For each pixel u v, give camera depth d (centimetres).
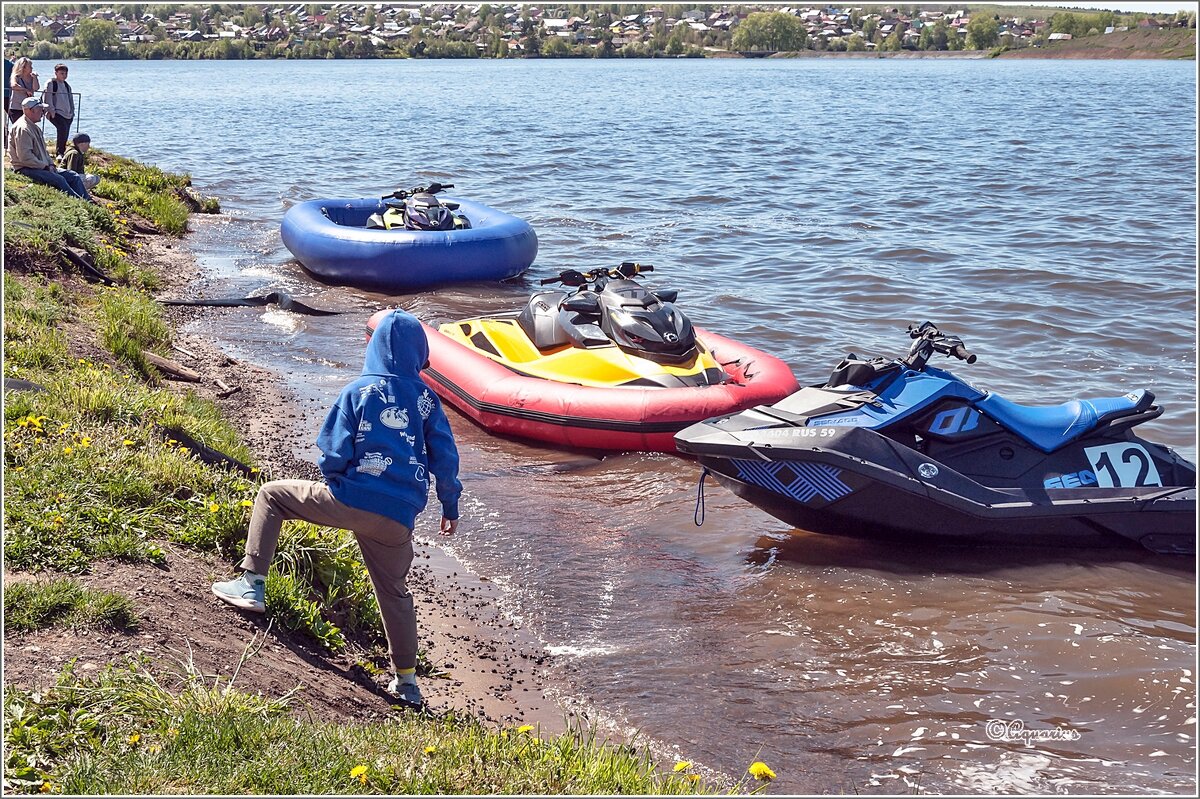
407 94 7806
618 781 400
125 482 574
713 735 490
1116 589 634
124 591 478
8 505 515
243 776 366
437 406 498
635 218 2156
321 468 475
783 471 682
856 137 4188
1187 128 4616
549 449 904
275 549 534
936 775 456
